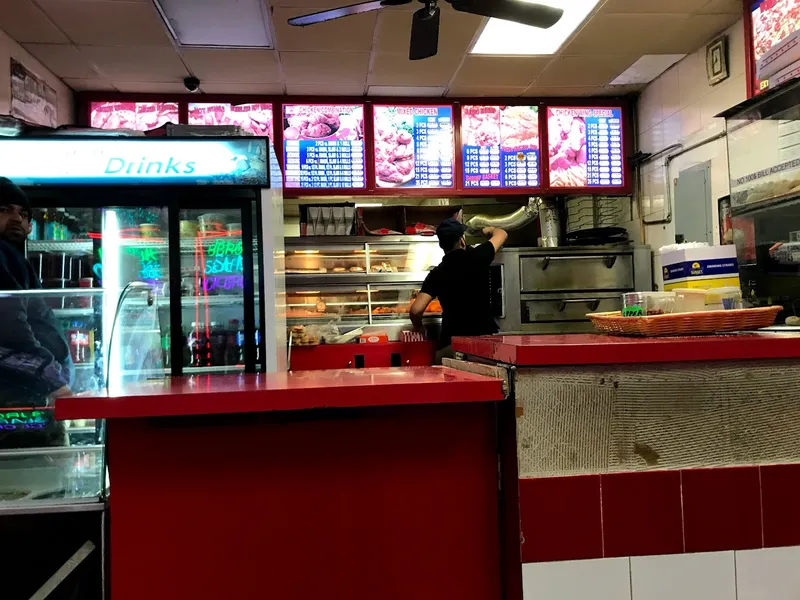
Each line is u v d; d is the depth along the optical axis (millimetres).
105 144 2686
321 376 1423
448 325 3730
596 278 4508
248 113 4602
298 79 4348
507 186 4777
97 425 1463
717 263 1711
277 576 1168
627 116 4879
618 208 4941
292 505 1173
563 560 1151
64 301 1583
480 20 3512
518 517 1145
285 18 3467
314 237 4262
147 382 1403
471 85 4535
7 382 1521
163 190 2764
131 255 3002
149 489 1146
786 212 2768
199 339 2982
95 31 3572
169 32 3613
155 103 4539
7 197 2135
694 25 3670
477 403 1224
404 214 4613
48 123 4090
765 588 1204
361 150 4676
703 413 1196
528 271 4457
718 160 3838
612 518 1165
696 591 1187
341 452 1184
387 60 4066
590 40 3850
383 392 1094
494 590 1228
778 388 1216
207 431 1154
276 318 2928
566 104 4844
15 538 1182
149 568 1143
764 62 3234
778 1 3119
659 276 4586
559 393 1155
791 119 2645
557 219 4879
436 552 1210
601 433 1169
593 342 1229
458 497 1217
